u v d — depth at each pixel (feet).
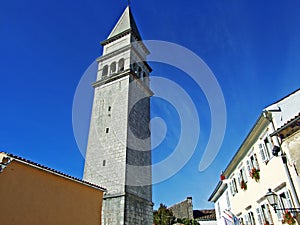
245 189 62.34
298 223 38.91
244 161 62.69
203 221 126.21
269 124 47.50
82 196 49.78
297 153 39.24
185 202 145.38
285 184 42.29
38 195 41.22
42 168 42.73
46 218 41.34
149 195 88.58
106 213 73.67
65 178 47.01
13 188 37.83
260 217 52.95
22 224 37.60
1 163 36.27
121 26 126.82
